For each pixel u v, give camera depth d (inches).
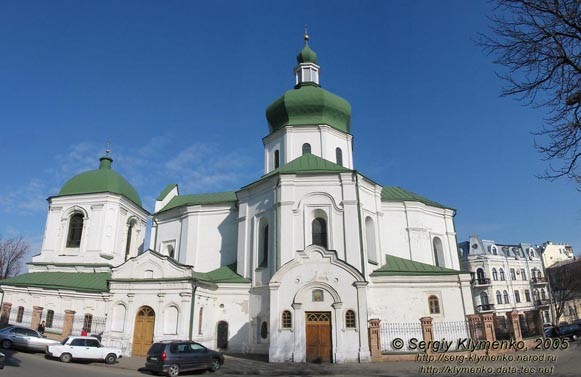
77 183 1955.0
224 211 1727.4
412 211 1684.3
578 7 457.4
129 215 2009.1
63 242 1863.9
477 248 3137.3
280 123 1764.3
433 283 1354.6
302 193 1342.3
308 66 1987.0
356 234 1285.7
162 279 1289.4
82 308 1476.4
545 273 3314.5
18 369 853.8
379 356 1097.4
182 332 1224.8
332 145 1694.1
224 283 1389.0
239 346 1334.9
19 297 1589.6
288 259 1272.1
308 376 896.9
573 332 1835.6
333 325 1127.0
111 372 951.0
